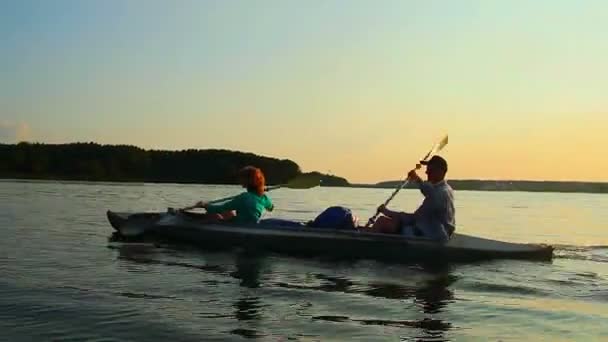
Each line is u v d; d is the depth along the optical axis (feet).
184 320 12.85
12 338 11.44
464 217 59.21
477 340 12.07
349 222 25.38
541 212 73.67
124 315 13.16
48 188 102.83
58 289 15.69
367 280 18.44
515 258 24.18
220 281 17.48
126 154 193.16
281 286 17.01
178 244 25.43
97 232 29.94
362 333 12.27
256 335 11.91
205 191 108.68
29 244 24.86
